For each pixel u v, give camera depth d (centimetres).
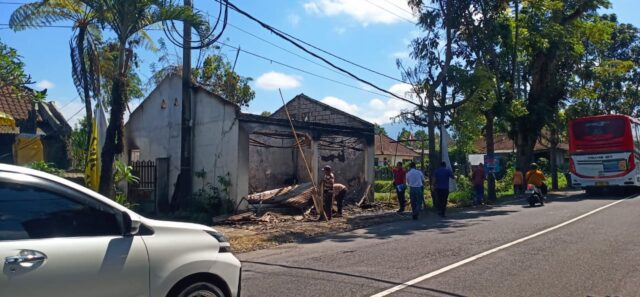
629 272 785
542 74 2770
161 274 457
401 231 1330
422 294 679
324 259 952
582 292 679
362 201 2088
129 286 436
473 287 710
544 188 2112
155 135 1959
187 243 485
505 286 713
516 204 2116
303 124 1917
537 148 4931
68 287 401
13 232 390
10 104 1628
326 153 2272
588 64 3114
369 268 853
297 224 1511
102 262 421
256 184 2177
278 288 726
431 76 2062
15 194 402
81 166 1988
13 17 1280
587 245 1021
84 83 1323
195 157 1830
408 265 870
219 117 1767
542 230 1246
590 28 2802
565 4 2778
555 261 873
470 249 1005
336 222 1555
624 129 2475
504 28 2206
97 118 1420
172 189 1872
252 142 2055
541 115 2714
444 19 2025
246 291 712
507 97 2353
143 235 456
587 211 1680
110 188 1172
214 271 499
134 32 1196
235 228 1442
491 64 2361
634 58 4006
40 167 1404
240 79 2723
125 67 1241
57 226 414
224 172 1738
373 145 2205
